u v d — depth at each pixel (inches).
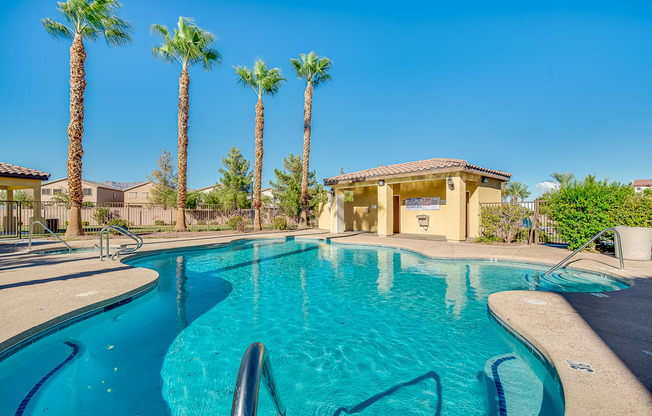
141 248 406.6
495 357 133.6
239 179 1239.5
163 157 1392.7
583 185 373.1
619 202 340.2
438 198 610.9
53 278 229.5
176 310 199.6
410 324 172.7
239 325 174.4
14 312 151.6
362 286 255.9
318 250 461.4
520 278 270.8
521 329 132.0
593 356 105.1
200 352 142.3
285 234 648.4
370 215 732.0
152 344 150.4
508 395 106.3
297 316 188.1
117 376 121.8
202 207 1139.3
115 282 216.2
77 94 510.0
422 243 465.7
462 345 145.5
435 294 230.2
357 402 105.1
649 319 140.6
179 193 647.8
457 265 327.0
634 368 96.7
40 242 469.7
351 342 151.3
